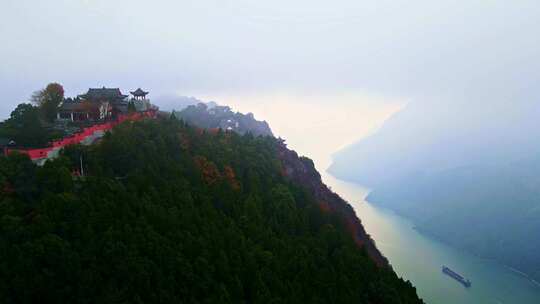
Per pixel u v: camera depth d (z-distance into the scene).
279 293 50.00
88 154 59.38
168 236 48.44
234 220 61.56
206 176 71.19
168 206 54.38
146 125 77.06
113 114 93.12
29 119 65.62
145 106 102.81
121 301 39.84
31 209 46.69
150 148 65.81
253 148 99.94
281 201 73.75
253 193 72.06
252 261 51.78
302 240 64.69
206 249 49.38
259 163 89.62
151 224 48.91
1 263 38.91
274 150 111.19
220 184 68.12
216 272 48.28
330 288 53.75
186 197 57.41
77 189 51.56
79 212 45.25
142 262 42.91
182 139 78.94
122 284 41.34
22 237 41.75
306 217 74.94
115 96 96.69
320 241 65.81
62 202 45.72
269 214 69.69
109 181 52.97
